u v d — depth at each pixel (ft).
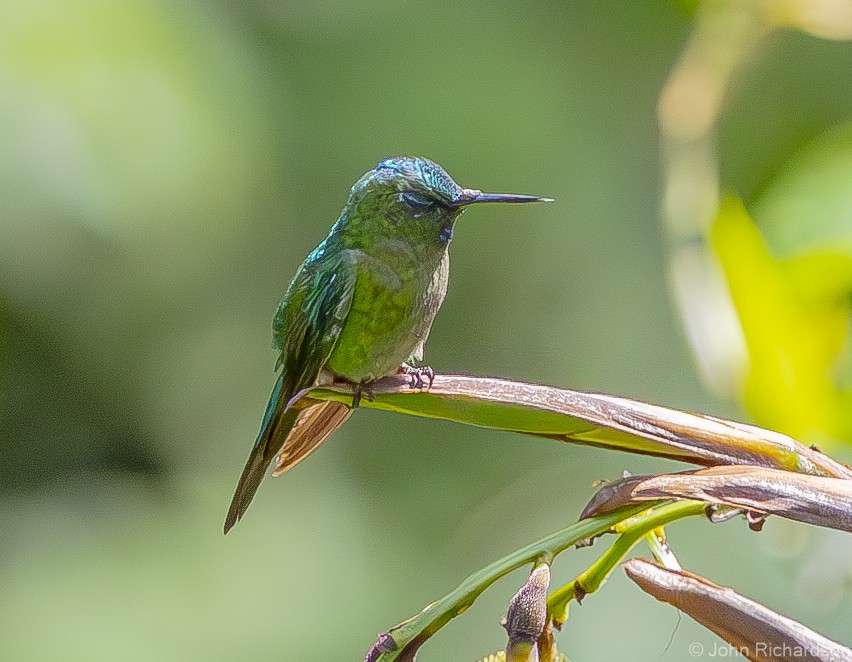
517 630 11.23
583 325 41.06
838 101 31.07
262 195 37.40
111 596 35.47
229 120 34.68
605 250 41.09
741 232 18.61
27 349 38.45
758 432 13.26
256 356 41.22
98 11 32.12
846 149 19.81
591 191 41.06
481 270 41.81
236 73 36.06
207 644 35.01
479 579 11.85
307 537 38.99
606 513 12.14
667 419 13.35
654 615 33.37
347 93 40.16
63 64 31.30
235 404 41.39
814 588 20.06
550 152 40.88
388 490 40.63
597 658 32.94
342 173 40.04
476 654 35.73
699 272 20.15
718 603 12.05
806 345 18.70
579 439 13.61
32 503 39.47
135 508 39.42
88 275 34.83
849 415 18.71
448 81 40.73
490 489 39.11
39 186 31.04
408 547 39.55
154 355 39.83
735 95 28.60
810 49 30.78
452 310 41.91
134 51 32.35
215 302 39.78
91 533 38.50
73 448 40.65
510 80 40.91
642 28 39.47
